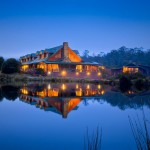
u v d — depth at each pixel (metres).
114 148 8.27
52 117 13.70
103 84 49.94
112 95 26.61
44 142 8.91
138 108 16.84
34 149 8.10
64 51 64.56
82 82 54.97
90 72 63.84
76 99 23.02
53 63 61.56
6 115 14.23
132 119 12.99
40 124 11.88
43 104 19.36
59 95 26.55
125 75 50.75
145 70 76.31
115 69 77.81
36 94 27.28
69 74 62.38
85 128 11.09
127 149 8.16
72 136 9.72
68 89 34.75
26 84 45.34
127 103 19.62
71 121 12.63
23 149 8.09
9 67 60.34
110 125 11.67
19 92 28.94
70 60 65.56
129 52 187.88
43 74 61.88
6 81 54.12
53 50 67.81
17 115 14.26
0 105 18.39
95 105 18.70
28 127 11.26
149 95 26.14
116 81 49.50
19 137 9.56
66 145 8.55
